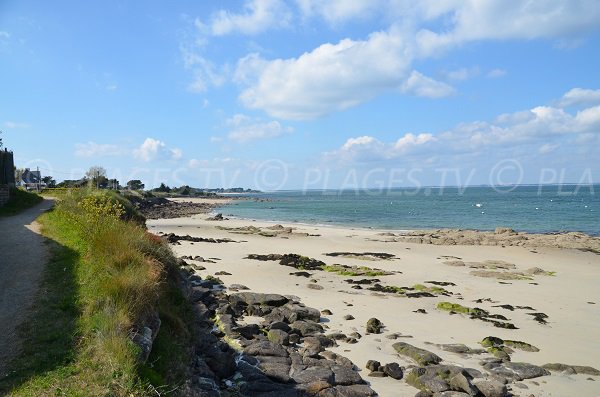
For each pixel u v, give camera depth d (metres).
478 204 100.12
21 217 21.88
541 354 13.44
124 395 6.33
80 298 9.36
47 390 6.20
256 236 42.84
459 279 24.38
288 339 13.46
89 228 14.29
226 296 17.98
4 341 7.68
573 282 23.95
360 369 11.92
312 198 164.88
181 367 8.95
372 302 18.91
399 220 64.81
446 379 10.98
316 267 26.52
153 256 13.03
